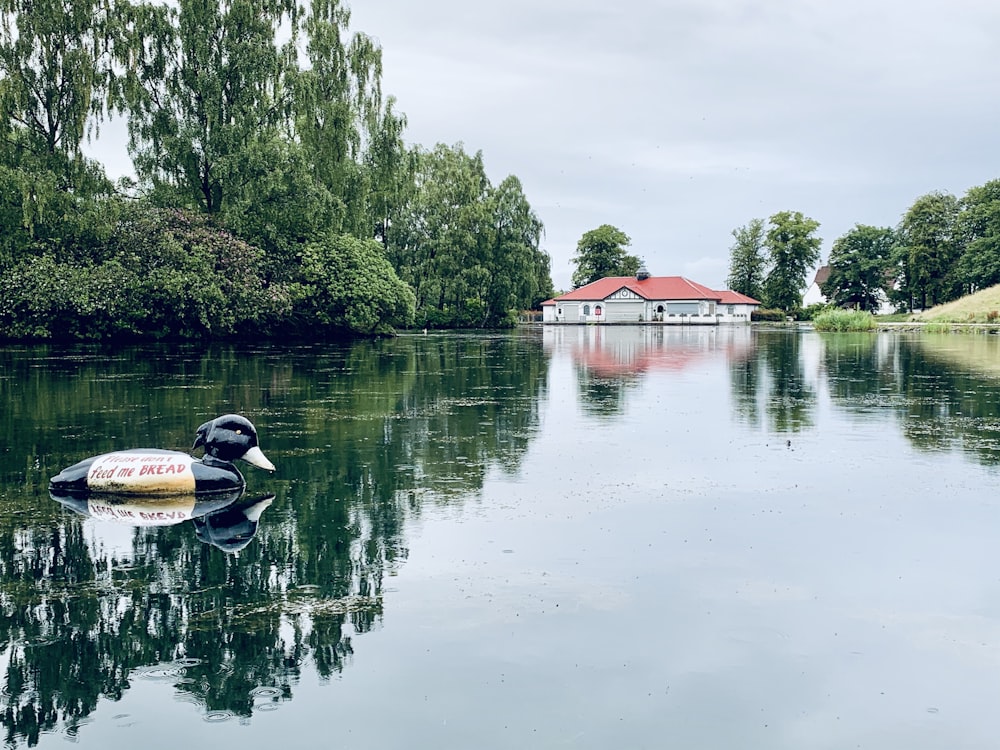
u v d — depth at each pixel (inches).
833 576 260.7
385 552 285.6
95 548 292.7
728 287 4434.1
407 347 1551.4
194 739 169.6
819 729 173.0
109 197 1439.5
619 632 219.0
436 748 165.3
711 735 170.4
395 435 526.0
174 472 370.6
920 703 183.8
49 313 1363.2
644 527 314.5
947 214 3528.5
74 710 182.1
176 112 1587.1
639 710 180.1
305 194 1603.1
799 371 1001.5
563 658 204.2
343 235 1780.3
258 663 202.4
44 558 282.2
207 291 1459.2
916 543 294.5
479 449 479.2
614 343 1750.7
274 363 1096.8
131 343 1481.3
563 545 292.2
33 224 1342.3
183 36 1549.0
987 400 698.8
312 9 1772.9
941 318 2699.3
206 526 319.9
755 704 182.9
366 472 416.2
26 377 868.6
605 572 264.2
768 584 253.4
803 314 4082.2
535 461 442.6
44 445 482.3
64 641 216.2
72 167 1369.3
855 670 198.7
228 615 232.2
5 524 323.3
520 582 255.6
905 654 206.8
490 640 214.2
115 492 370.3
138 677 197.0
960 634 218.2
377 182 1893.5
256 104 1600.6
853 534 305.0
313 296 1721.2
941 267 3506.4
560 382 867.4
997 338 1895.9
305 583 256.5
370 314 1775.3
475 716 177.5
